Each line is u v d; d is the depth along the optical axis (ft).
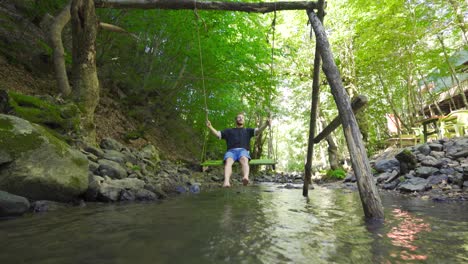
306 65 46.14
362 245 5.27
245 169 15.65
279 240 5.60
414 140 41.22
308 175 16.69
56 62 19.42
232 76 30.76
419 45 43.39
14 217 8.34
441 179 18.48
